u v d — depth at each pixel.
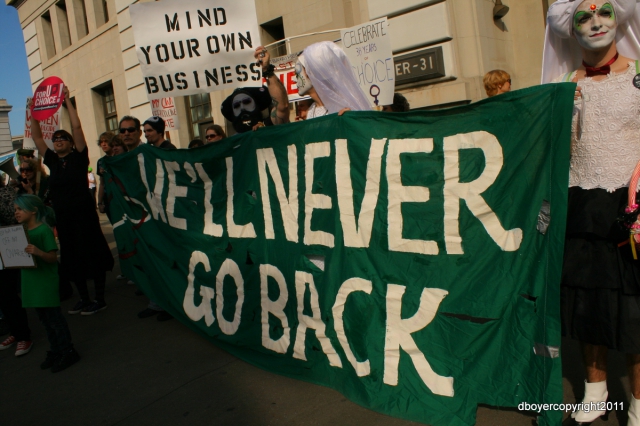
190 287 4.00
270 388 3.09
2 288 4.05
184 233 4.01
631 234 1.96
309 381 3.05
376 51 4.88
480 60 6.56
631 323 2.06
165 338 4.12
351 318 2.77
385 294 2.64
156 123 5.05
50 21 16.34
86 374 3.61
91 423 2.94
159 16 4.24
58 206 4.90
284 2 8.45
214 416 2.85
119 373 3.56
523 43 7.09
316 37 8.08
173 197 4.12
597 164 2.15
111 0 12.50
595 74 2.23
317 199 2.99
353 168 2.79
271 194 3.28
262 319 3.37
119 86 12.96
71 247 5.01
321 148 2.95
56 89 5.21
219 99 10.41
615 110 2.11
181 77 4.28
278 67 6.34
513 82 7.16
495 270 2.33
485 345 2.34
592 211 2.13
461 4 6.52
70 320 4.90
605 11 2.10
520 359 2.24
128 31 12.05
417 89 7.07
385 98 4.90
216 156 3.68
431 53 6.70
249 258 3.46
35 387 3.51
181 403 3.04
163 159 4.16
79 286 5.04
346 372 2.81
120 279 6.38
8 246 3.62
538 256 2.20
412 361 2.54
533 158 2.20
